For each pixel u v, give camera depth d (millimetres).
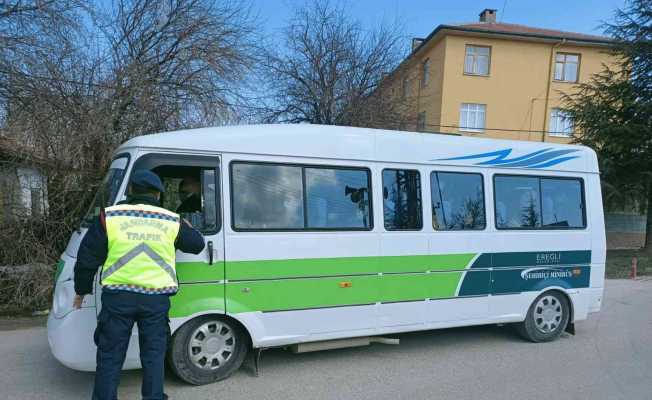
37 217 7633
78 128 7992
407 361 5160
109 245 3332
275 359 5133
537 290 5875
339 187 4855
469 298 5492
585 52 23875
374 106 16094
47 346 5473
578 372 4895
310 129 4781
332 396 4172
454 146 5484
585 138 17516
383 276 5016
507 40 23203
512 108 23422
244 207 4422
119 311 3270
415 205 5227
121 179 4082
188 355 4234
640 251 17672
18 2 7883
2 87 7781
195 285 4188
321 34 16547
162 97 9359
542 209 5977
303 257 4625
